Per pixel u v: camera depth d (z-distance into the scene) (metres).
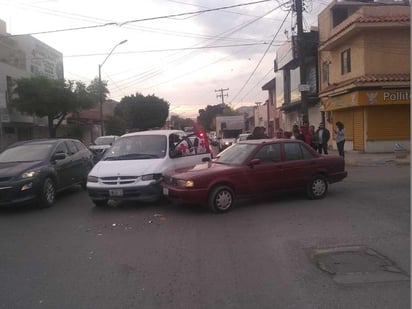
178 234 7.79
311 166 10.62
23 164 10.90
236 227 8.19
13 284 5.59
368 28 23.25
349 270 5.69
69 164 12.57
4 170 10.48
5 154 11.78
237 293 5.04
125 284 5.44
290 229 7.88
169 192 9.76
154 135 11.67
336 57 27.59
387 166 18.12
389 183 12.99
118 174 10.21
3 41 33.00
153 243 7.26
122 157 11.12
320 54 30.39
